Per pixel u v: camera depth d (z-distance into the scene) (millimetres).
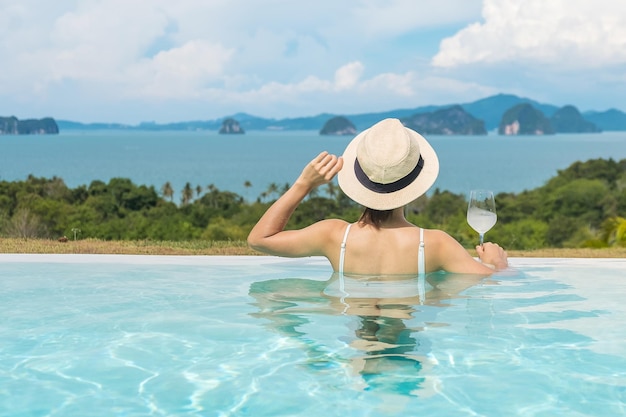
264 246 2709
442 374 1843
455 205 55250
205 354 2037
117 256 4012
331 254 2783
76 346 2135
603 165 56625
